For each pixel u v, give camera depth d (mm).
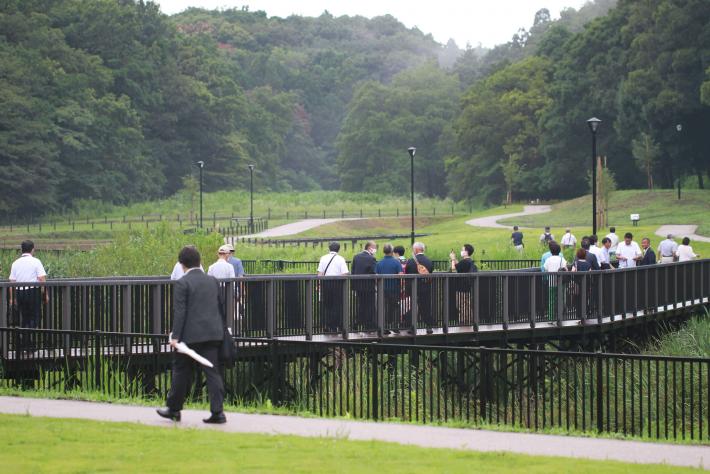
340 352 19781
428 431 17188
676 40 117188
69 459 13672
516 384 21078
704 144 125062
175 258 47531
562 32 183000
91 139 155875
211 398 16906
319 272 27516
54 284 23344
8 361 22000
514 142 168375
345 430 16859
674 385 17594
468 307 29578
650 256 41031
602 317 33625
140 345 24219
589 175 138125
